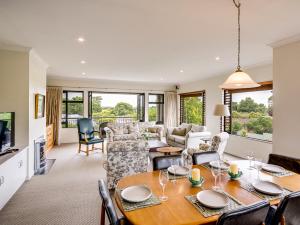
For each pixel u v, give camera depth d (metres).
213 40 2.94
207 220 1.15
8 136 2.92
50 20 2.27
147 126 7.11
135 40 2.93
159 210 1.25
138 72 5.58
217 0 1.85
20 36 2.77
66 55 3.77
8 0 1.84
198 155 2.37
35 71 3.81
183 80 7.07
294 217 1.35
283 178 1.79
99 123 7.57
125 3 1.90
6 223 2.17
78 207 2.52
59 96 6.71
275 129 3.08
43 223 2.18
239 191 1.52
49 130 5.75
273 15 2.15
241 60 4.13
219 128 5.90
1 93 3.21
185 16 2.17
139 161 3.07
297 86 2.78
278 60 3.04
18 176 2.95
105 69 5.17
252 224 1.14
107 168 2.96
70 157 4.99
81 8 2.00
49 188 3.08
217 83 6.02
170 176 1.84
